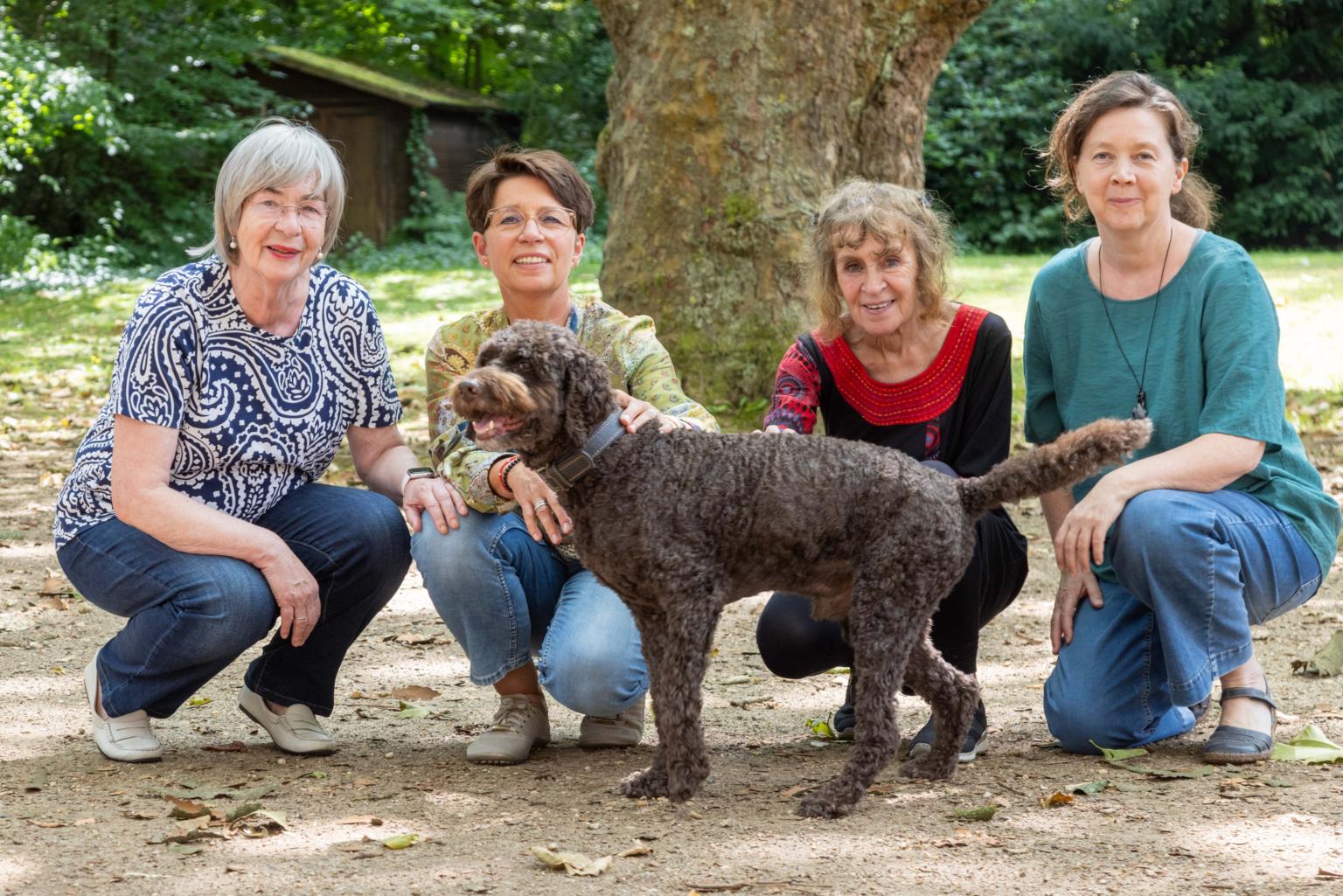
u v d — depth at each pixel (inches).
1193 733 173.0
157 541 159.6
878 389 167.5
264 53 1026.7
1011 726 178.1
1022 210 984.3
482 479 159.0
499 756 161.9
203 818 139.3
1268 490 164.6
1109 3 1021.8
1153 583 155.0
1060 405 178.7
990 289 634.2
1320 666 195.3
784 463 144.1
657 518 142.0
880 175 383.9
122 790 150.3
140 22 978.7
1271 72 974.4
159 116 976.9
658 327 377.7
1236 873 121.9
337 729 179.3
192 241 961.5
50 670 202.8
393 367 490.3
